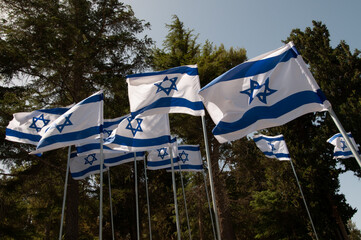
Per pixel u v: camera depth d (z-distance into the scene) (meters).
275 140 12.34
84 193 11.93
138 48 12.78
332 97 15.42
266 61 4.69
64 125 6.00
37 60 9.70
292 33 18.72
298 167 14.07
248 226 18.89
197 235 20.17
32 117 8.30
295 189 13.72
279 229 16.89
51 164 10.07
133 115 5.65
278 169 14.54
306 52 17.44
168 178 19.64
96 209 12.49
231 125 4.36
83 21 12.01
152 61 13.41
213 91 4.69
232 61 14.28
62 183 10.86
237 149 13.29
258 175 15.88
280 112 4.17
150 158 10.71
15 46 9.50
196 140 14.08
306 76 4.21
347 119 13.97
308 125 15.95
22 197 10.70
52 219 16.39
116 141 7.10
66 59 10.34
